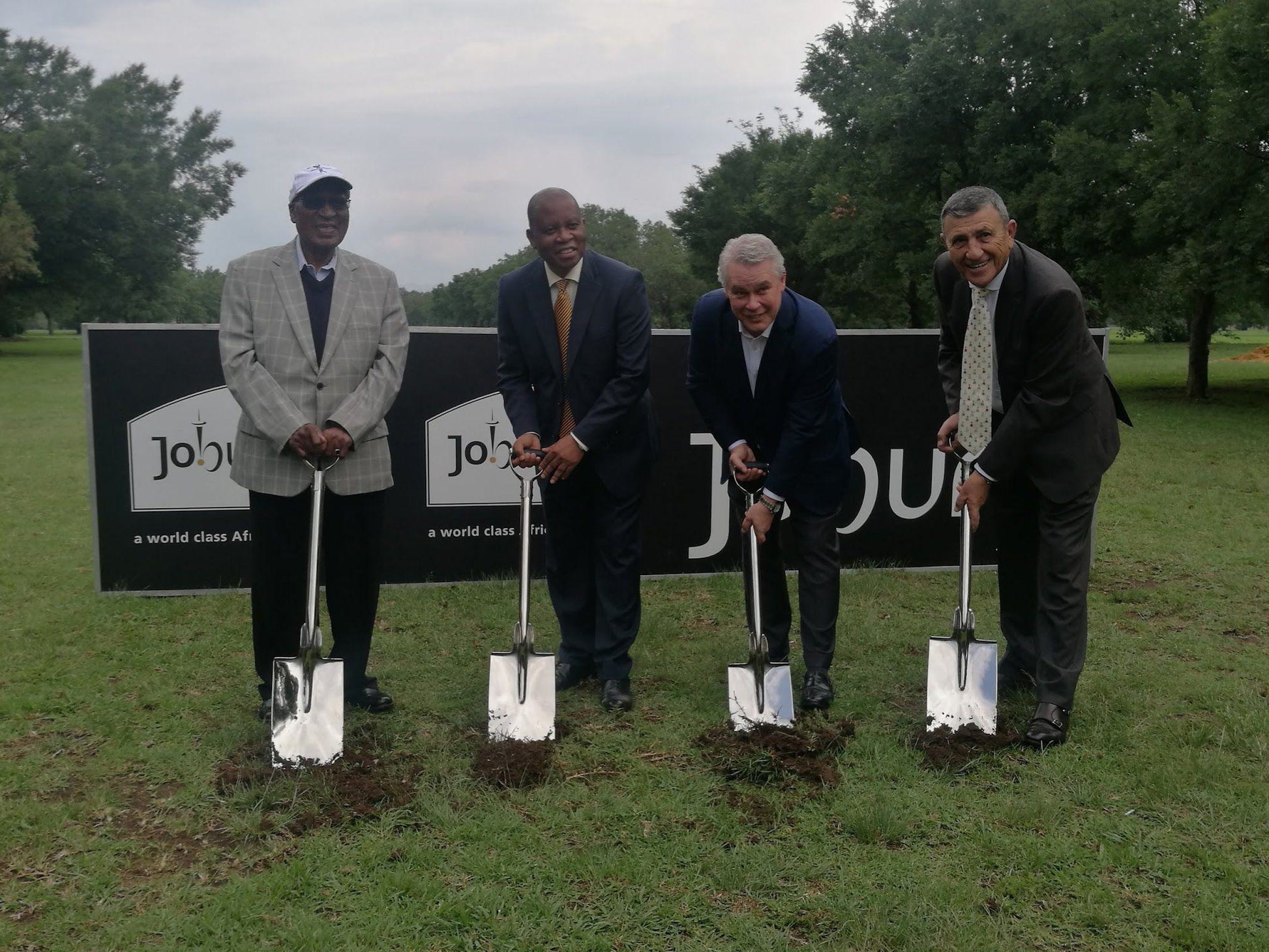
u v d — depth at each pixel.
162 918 2.28
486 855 2.56
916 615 4.84
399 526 5.30
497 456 5.34
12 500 7.79
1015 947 2.19
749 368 3.51
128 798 2.88
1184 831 2.69
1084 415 3.21
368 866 2.50
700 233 43.03
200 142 49.38
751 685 3.33
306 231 3.18
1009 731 3.28
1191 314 19.47
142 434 5.06
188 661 4.13
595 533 3.71
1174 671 3.97
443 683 3.87
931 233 22.23
